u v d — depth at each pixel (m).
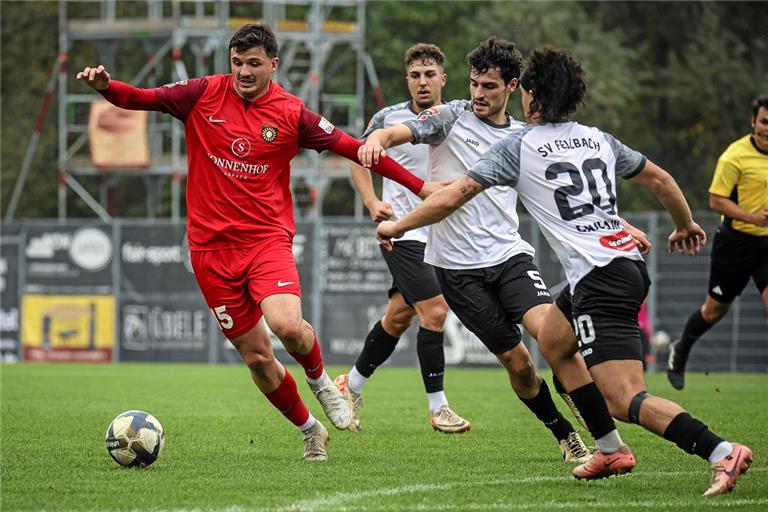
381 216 23.48
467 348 67.12
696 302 66.62
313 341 23.39
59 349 72.50
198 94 23.03
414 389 47.09
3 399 40.81
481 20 114.44
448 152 25.20
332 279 69.19
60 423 32.12
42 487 20.45
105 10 125.50
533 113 20.25
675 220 21.25
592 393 20.64
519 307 24.05
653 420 18.95
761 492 19.77
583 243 19.48
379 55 119.69
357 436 29.25
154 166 98.44
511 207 25.30
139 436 22.95
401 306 30.09
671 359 39.09
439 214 20.12
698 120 122.12
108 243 72.06
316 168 97.56
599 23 118.38
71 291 72.38
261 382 23.56
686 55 116.25
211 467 23.09
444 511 18.02
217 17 96.81
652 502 18.81
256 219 23.00
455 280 24.91
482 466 23.58
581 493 19.86
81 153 121.38
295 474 22.14
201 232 23.05
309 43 98.06
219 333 70.75
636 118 121.00
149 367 65.50
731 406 38.09
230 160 22.86
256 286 22.61
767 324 65.75
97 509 18.28
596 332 19.31
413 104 29.34
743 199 34.44
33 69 126.62
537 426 31.88
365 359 30.48
